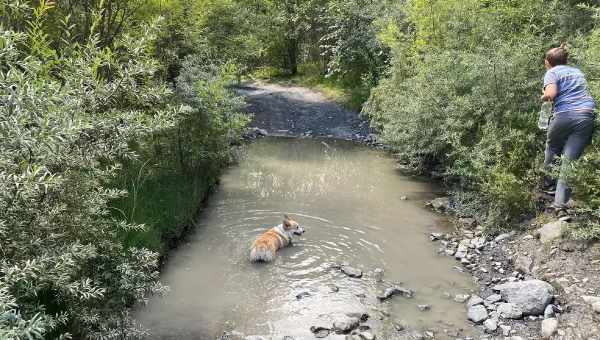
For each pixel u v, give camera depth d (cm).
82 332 377
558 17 932
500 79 778
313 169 1077
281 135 1441
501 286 538
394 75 1188
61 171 341
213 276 568
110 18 674
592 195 573
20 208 305
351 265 605
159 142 778
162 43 871
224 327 466
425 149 936
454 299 533
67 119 310
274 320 480
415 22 1141
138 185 645
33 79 354
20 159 301
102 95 391
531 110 780
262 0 2459
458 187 904
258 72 2650
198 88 776
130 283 399
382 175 1035
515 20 956
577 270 533
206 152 820
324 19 2303
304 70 2633
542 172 695
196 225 720
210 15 1264
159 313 488
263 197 866
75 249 316
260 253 601
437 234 700
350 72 1900
